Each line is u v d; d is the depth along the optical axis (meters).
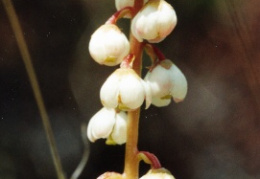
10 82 0.30
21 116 0.29
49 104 0.29
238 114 0.31
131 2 0.12
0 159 0.28
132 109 0.11
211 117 0.31
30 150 0.28
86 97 0.30
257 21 0.30
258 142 0.31
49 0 0.31
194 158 0.29
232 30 0.31
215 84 0.31
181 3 0.31
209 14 0.31
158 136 0.29
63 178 0.18
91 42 0.11
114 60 0.11
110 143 0.12
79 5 0.31
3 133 0.29
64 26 0.31
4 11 0.30
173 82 0.11
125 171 0.12
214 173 0.29
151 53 0.12
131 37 0.11
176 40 0.31
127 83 0.11
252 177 0.30
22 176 0.28
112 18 0.11
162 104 0.12
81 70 0.30
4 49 0.30
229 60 0.31
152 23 0.11
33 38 0.31
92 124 0.12
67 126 0.29
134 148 0.12
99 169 0.28
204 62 0.31
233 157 0.30
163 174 0.11
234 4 0.19
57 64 0.30
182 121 0.30
